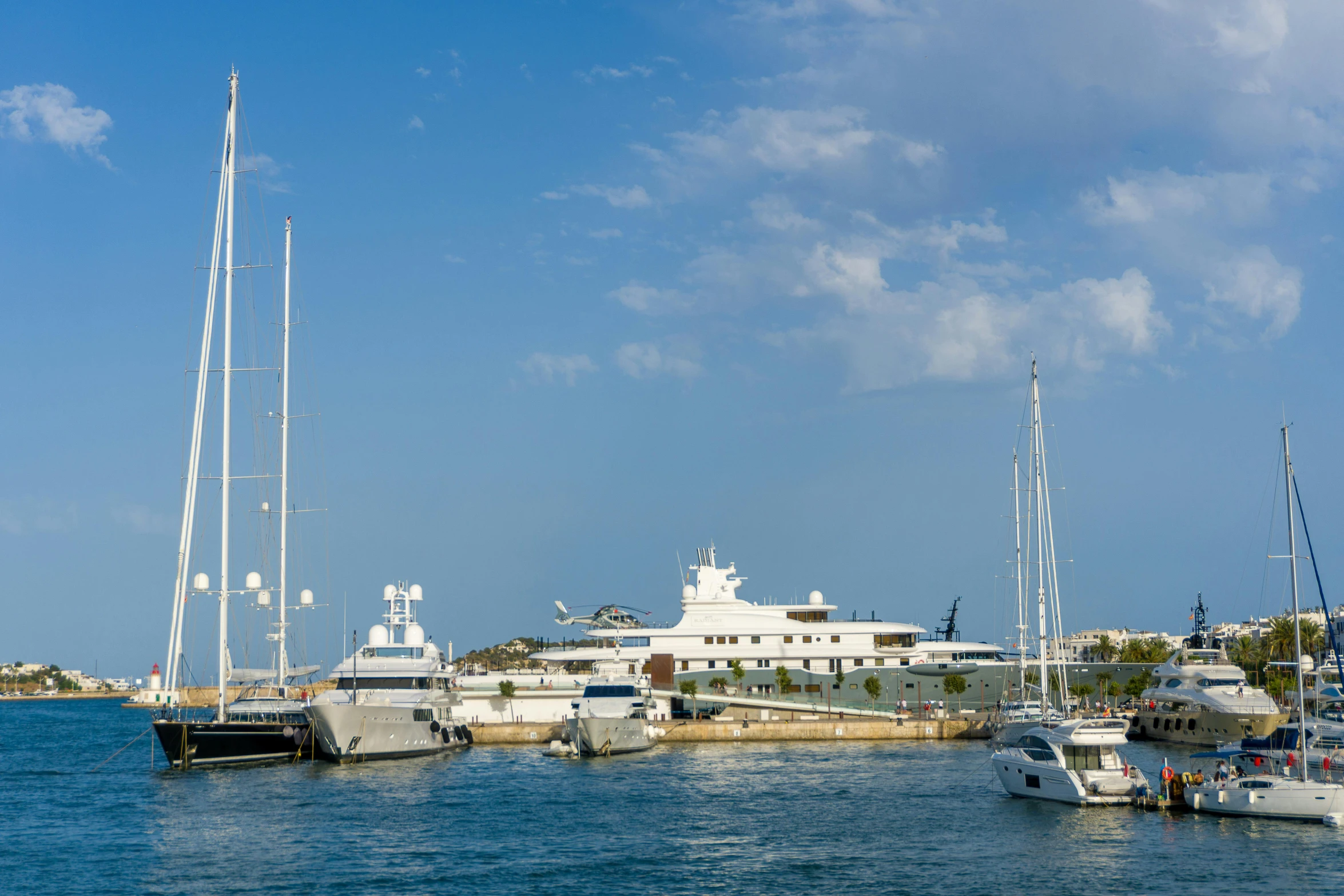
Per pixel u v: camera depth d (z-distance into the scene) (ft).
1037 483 319.88
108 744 408.46
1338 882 158.61
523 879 161.68
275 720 294.25
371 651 322.75
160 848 182.19
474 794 237.04
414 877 163.02
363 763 284.00
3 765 311.68
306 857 175.52
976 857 174.70
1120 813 210.18
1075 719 239.71
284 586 345.92
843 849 180.86
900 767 279.08
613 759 301.84
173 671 287.28
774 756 306.55
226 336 303.89
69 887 158.20
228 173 310.24
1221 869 166.61
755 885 158.40
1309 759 224.94
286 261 358.64
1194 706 317.22
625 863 171.01
